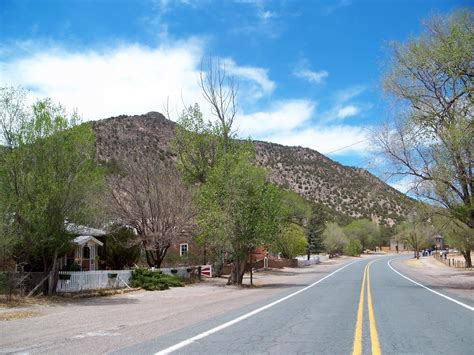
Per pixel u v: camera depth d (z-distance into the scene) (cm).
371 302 1862
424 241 10256
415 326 1195
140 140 9388
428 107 2619
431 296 2148
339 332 1097
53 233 2109
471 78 2450
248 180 3225
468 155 2423
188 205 3688
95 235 3512
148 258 3906
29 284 2222
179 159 4016
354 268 6091
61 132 2180
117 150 8212
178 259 4478
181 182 3875
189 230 3778
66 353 875
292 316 1419
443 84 2573
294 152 17388
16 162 2069
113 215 3572
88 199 2248
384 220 15775
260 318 1373
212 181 3284
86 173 2233
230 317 1406
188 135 3975
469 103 2422
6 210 1922
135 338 1034
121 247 3628
